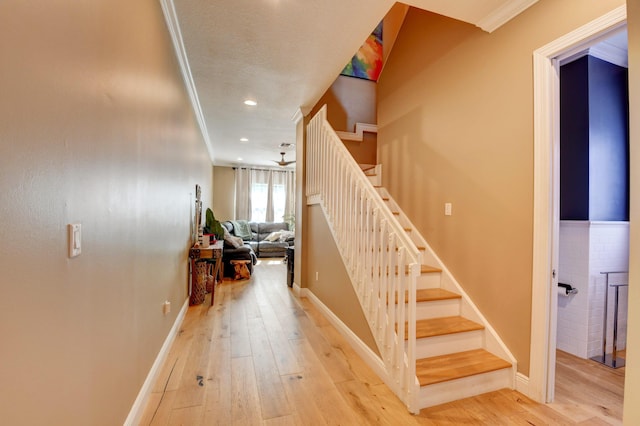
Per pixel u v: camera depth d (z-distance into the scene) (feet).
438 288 9.20
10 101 2.27
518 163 6.89
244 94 12.54
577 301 8.74
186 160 11.41
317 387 6.83
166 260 8.16
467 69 8.39
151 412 5.87
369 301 7.81
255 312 12.07
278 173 32.17
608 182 8.97
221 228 17.48
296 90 12.11
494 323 7.47
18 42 2.35
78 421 3.40
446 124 9.17
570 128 9.08
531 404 6.31
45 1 2.68
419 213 10.37
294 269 15.58
